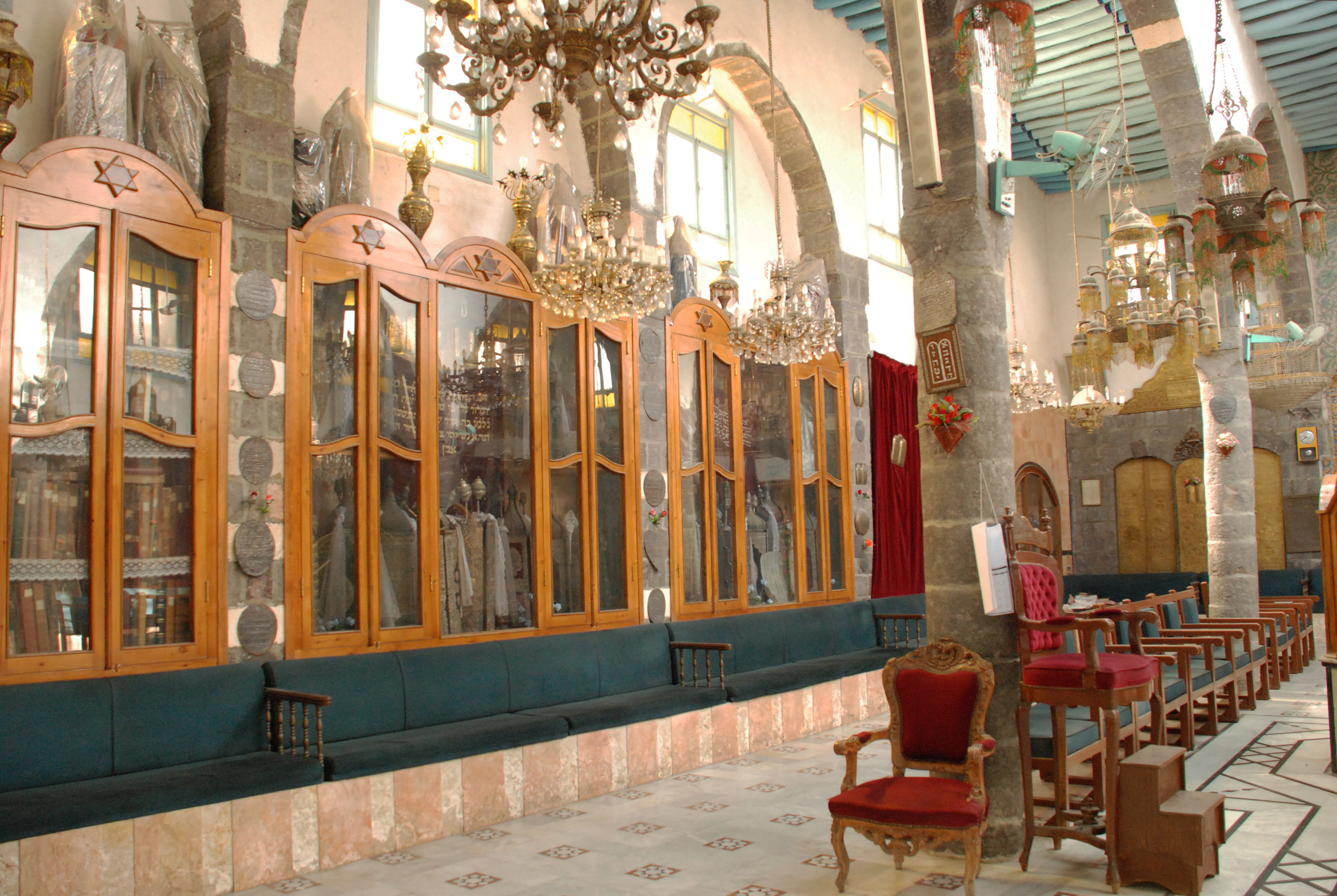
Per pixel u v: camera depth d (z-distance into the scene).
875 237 13.31
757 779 7.43
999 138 6.17
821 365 11.38
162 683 5.48
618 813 6.52
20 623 5.18
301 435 6.49
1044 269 18.03
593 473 8.53
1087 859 5.32
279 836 5.26
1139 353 9.13
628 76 5.05
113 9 6.04
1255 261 8.66
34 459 5.32
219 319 6.12
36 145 5.87
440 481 7.36
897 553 12.22
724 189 11.44
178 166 6.17
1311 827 5.62
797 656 9.91
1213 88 9.16
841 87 12.38
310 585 6.45
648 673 8.30
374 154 7.80
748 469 10.30
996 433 5.84
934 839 4.64
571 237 8.32
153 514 5.77
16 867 4.33
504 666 7.16
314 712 6.02
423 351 7.31
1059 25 12.05
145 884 4.74
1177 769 5.07
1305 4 11.83
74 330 5.52
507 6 4.58
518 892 4.97
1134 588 16.28
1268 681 10.59
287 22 6.67
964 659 5.16
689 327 9.75
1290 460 15.99
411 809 5.86
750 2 10.89
